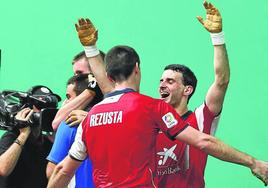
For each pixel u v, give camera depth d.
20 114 8.03
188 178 7.46
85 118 6.40
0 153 8.15
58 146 7.34
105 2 10.88
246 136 10.13
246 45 10.20
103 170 6.23
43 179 8.23
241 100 10.16
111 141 6.18
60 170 6.52
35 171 8.19
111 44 10.81
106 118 6.23
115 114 6.20
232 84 10.22
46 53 11.17
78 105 7.77
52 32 11.16
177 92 7.82
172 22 10.52
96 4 10.92
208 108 7.37
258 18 10.16
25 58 11.27
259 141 10.08
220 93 7.27
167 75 7.86
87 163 7.25
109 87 7.28
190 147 7.45
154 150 6.24
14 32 11.36
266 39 10.12
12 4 11.41
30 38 11.27
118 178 6.13
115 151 6.15
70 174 6.52
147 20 10.63
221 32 7.07
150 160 6.19
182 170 7.45
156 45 10.57
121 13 10.77
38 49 11.22
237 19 10.23
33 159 8.19
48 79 11.14
